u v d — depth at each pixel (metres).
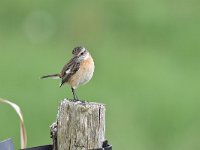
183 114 22.72
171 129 22.19
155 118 22.38
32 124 21.31
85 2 28.98
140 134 21.61
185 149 21.55
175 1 29.78
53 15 28.36
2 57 25.14
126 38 27.36
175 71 24.98
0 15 28.34
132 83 23.84
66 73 13.70
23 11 28.59
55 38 27.03
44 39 26.78
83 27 27.78
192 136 21.92
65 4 28.88
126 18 28.36
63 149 11.16
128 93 23.22
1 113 21.42
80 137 11.09
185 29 27.98
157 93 23.41
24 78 23.75
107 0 28.92
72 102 11.21
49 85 22.84
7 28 27.61
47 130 21.12
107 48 26.50
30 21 28.08
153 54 26.19
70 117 11.12
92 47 26.72
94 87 23.17
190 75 24.75
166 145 21.66
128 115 22.17
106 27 27.89
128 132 21.42
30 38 26.80
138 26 28.11
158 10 29.02
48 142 20.78
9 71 24.17
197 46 26.98
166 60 25.81
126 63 25.30
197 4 29.59
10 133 20.88
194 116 22.72
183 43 27.14
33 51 25.67
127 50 26.41
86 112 11.08
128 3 29.09
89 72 13.77
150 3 29.47
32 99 22.28
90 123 11.09
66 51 26.05
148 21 28.34
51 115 21.72
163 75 24.55
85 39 27.22
